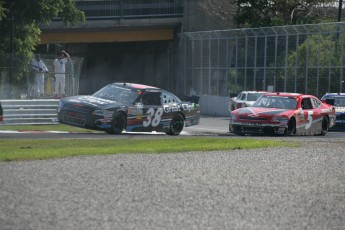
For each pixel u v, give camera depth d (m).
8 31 89.00
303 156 36.81
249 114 55.69
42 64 70.50
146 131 53.72
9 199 21.94
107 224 19.17
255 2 137.50
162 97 54.88
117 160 32.00
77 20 96.50
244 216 20.83
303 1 138.50
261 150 39.47
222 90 118.56
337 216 21.55
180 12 141.38
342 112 67.69
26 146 37.28
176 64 145.00
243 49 113.88
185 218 20.27
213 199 23.17
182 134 57.41
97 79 159.75
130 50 159.12
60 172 27.56
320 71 100.06
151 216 20.36
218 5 146.88
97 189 24.16
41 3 88.94
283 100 58.44
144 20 136.75
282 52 106.44
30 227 18.50
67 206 21.25
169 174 28.14
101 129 50.78
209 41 121.88
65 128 57.53
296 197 24.22
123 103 52.28
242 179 27.56
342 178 29.06
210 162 32.56
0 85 79.81
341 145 45.00
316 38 100.94
